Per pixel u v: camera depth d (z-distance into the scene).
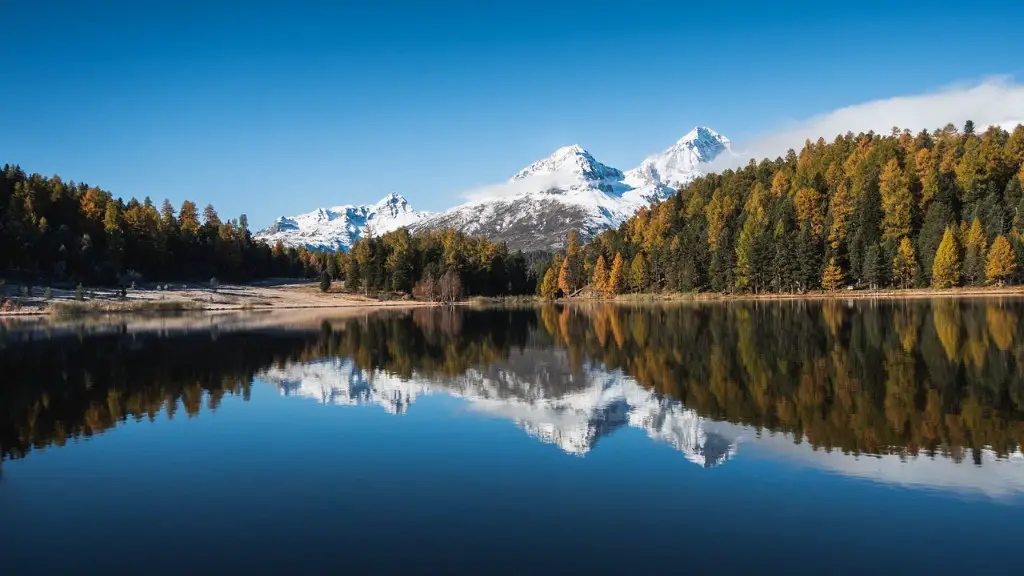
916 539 11.20
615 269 132.25
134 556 11.12
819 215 109.69
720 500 13.16
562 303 128.25
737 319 58.75
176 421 21.47
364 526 12.23
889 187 103.25
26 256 109.62
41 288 104.00
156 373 32.31
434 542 11.43
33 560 11.02
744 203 131.62
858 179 110.56
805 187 116.75
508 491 14.02
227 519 12.74
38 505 13.70
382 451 17.42
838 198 106.62
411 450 17.47
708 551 10.85
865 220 101.69
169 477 15.49
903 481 14.04
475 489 14.20
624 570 10.21
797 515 12.32
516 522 12.28
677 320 60.44
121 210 145.62
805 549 10.88
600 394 24.91
